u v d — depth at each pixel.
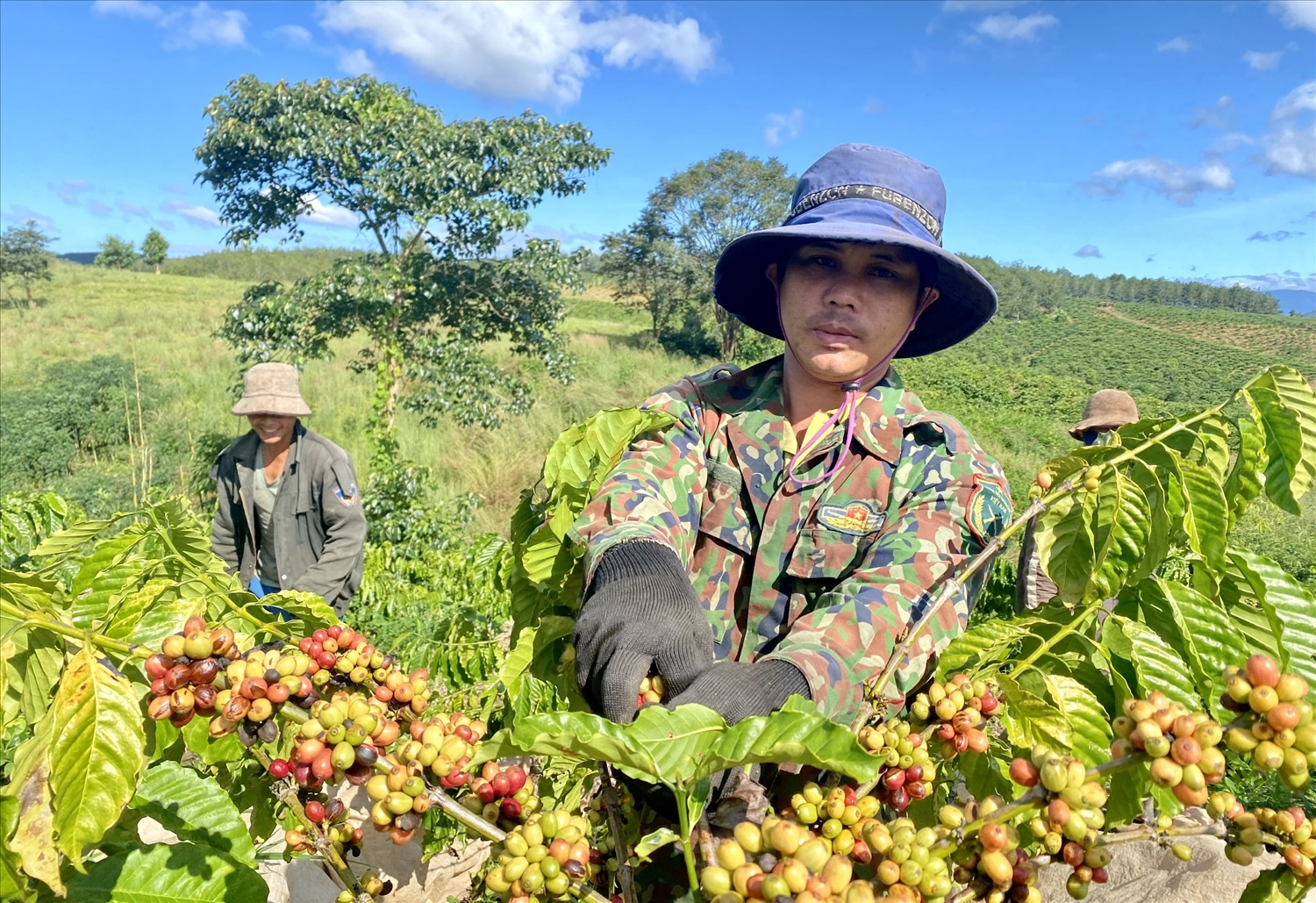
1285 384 1.21
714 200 40.72
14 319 30.53
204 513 8.37
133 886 1.01
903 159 1.58
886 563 1.29
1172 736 0.83
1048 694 1.14
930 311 1.75
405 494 8.50
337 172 9.77
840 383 1.51
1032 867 0.84
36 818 0.83
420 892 2.39
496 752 0.83
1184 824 0.91
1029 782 0.86
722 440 1.57
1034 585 3.87
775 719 0.78
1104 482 1.23
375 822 0.90
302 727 0.94
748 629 1.49
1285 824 0.87
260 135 9.28
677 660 0.99
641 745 0.80
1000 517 1.39
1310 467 1.18
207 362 21.56
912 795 0.99
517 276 11.07
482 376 10.59
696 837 0.91
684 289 41.28
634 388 20.45
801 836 0.74
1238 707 0.85
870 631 1.11
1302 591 1.17
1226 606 1.20
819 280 1.51
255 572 4.14
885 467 1.45
